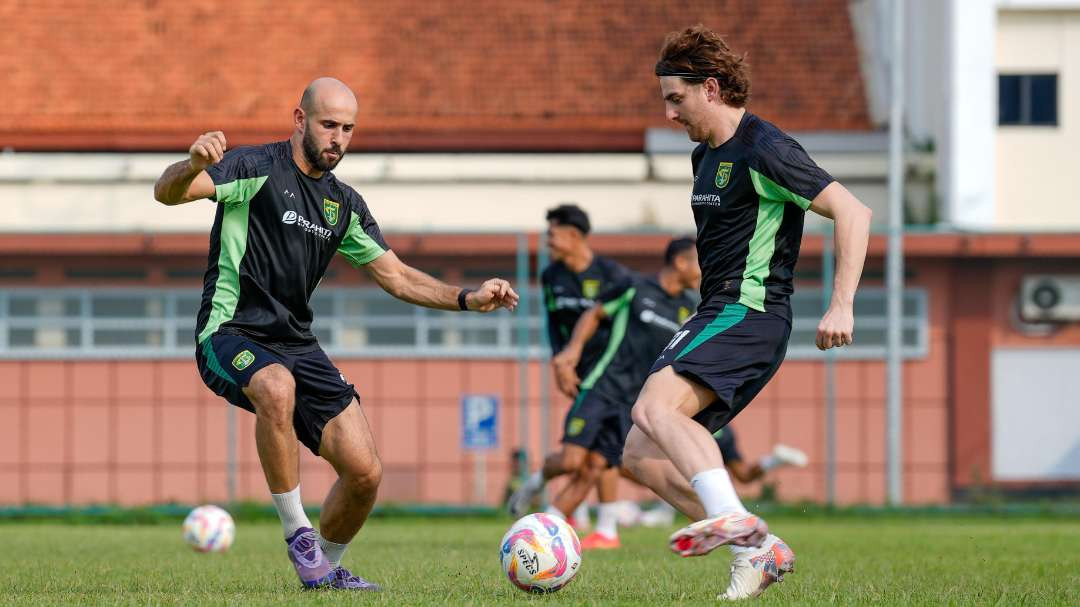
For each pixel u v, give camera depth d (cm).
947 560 2981
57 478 6812
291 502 1967
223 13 8600
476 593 1967
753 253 1855
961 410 7056
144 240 6731
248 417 6738
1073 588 2192
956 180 7688
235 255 1992
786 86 8256
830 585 2167
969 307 7088
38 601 1850
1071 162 8038
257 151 2005
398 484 6856
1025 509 5947
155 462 6812
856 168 7738
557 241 3759
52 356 6862
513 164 7550
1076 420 7062
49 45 8356
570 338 3734
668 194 7544
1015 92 8056
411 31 8519
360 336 6906
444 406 6881
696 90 1867
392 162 7544
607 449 3691
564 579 1966
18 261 6894
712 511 1734
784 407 6850
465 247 6388
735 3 8706
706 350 1830
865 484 6888
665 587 2097
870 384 6919
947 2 7781
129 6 8612
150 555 3183
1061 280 7081
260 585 2141
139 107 8031
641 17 8638
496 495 6800
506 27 8562
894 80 6700
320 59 8356
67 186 7512
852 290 1761
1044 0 7912
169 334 6888
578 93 8169
